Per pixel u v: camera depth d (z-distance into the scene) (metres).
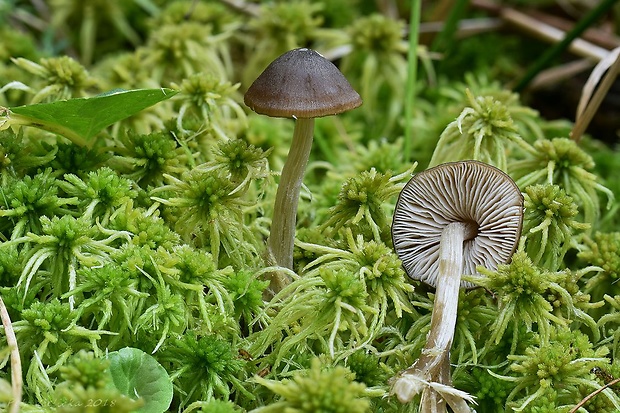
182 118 0.43
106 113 0.39
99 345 0.37
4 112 0.41
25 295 0.37
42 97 0.43
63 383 0.34
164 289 0.37
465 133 0.43
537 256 0.39
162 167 0.41
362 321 0.37
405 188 0.38
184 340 0.37
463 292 0.38
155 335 0.37
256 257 0.40
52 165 0.40
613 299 0.39
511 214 0.37
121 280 0.36
